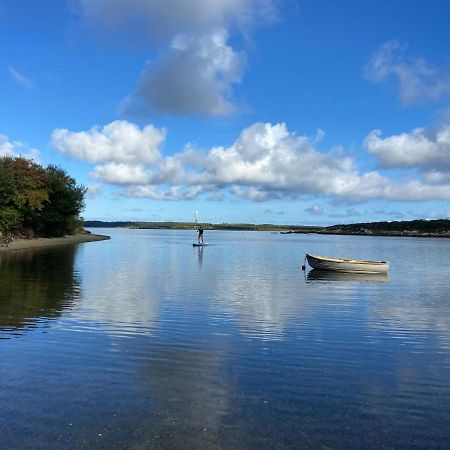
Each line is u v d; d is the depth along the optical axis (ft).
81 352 38.09
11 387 29.84
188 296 69.67
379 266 116.47
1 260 127.03
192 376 32.81
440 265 148.25
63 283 80.89
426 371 35.22
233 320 52.65
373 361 37.63
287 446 22.67
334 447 22.70
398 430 24.73
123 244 256.93
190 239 369.50
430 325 52.37
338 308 62.95
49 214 245.04
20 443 22.41
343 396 29.55
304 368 35.32
